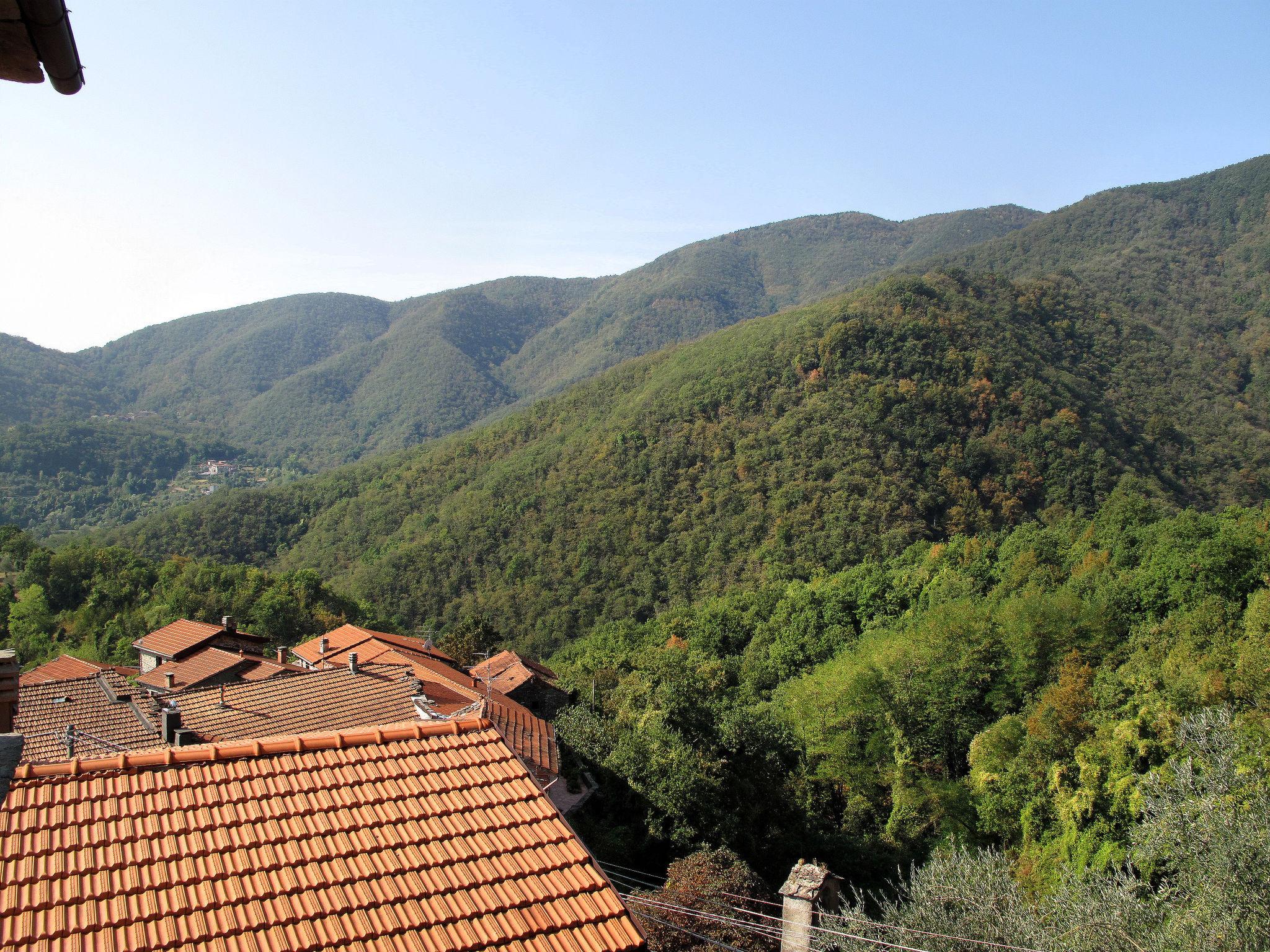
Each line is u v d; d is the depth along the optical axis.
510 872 7.71
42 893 6.52
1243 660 24.17
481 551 103.75
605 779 27.86
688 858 20.14
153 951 6.22
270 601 72.25
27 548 78.44
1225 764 14.91
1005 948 13.36
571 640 88.25
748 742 28.06
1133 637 36.28
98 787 7.75
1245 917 11.73
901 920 14.90
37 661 64.06
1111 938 12.52
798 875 15.74
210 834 7.45
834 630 60.59
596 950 7.11
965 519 87.06
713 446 104.69
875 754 34.59
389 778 8.62
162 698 24.53
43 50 3.65
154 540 119.88
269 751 8.64
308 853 7.43
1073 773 24.36
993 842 28.12
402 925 6.89
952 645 37.56
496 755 9.32
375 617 87.75
